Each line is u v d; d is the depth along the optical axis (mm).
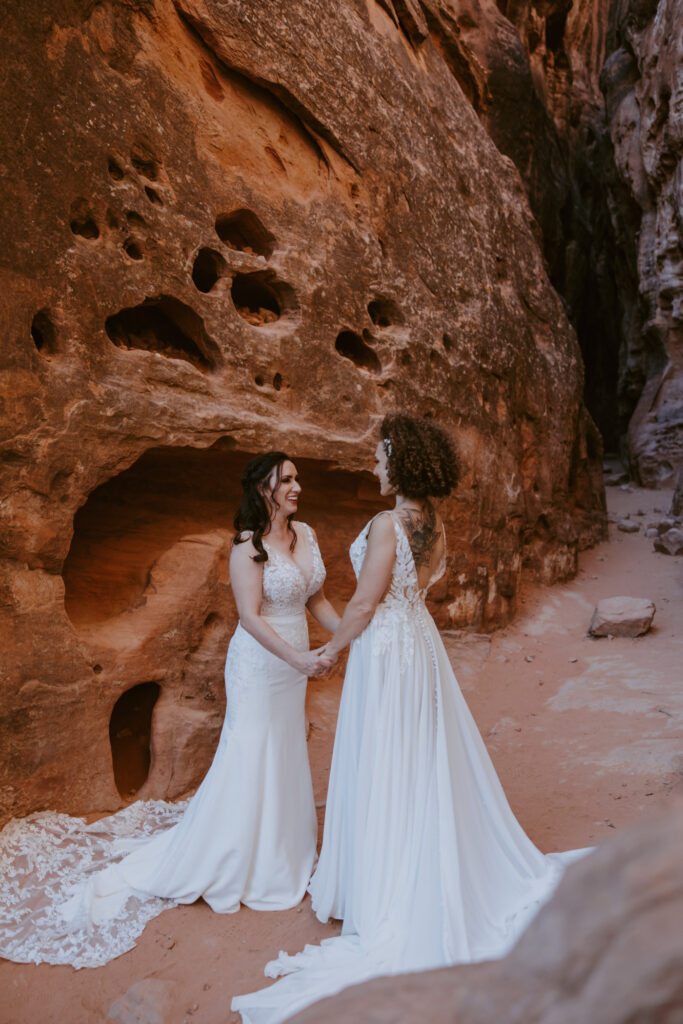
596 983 453
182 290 4355
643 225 13492
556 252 16609
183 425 4199
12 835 3436
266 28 5062
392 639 2910
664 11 11852
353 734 2979
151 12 4359
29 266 3596
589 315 18188
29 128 3607
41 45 3686
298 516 5984
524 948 523
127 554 4645
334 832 3020
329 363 5293
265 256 5125
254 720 3250
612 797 3994
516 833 3076
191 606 4305
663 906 446
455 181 7031
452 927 2545
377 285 5789
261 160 5090
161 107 4336
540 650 6672
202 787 3291
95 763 3826
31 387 3590
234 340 4637
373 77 6004
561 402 8484
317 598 3572
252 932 3035
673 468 12312
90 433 3803
